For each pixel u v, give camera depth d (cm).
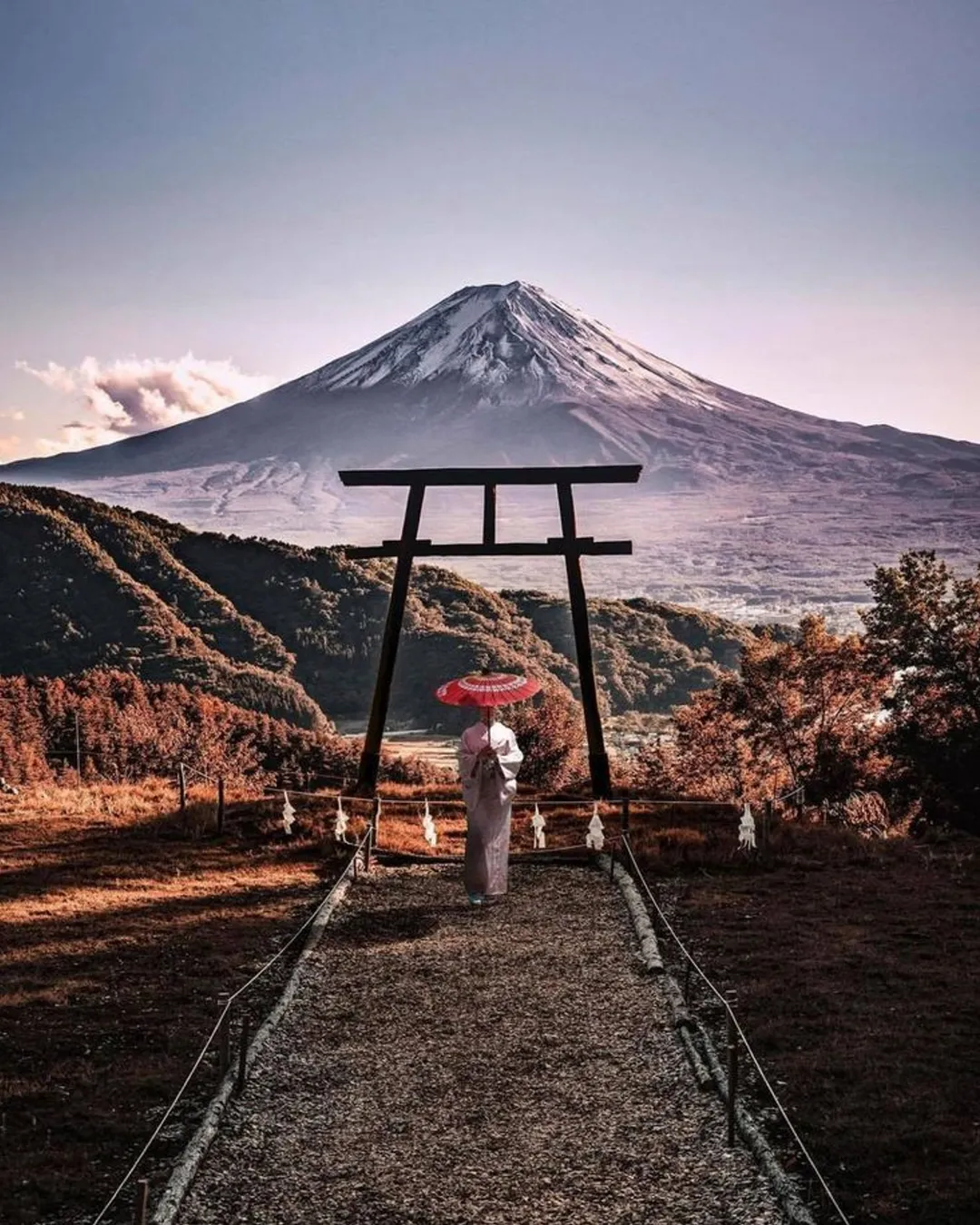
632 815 1928
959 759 3425
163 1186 796
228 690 10862
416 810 2011
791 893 1488
